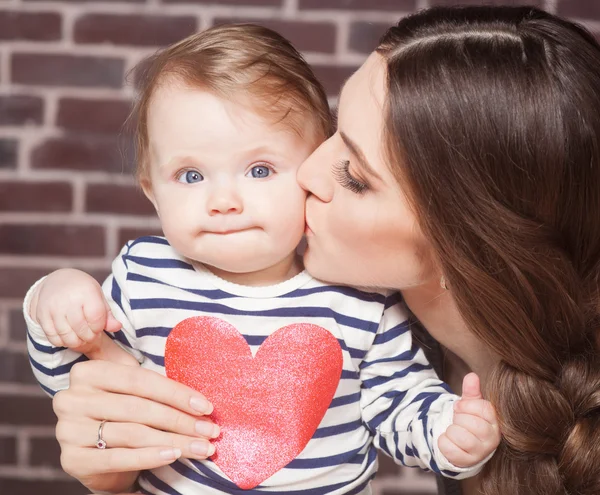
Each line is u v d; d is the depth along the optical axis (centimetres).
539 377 89
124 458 84
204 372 90
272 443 89
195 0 197
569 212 85
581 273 89
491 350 92
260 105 88
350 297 94
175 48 95
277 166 89
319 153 88
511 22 86
